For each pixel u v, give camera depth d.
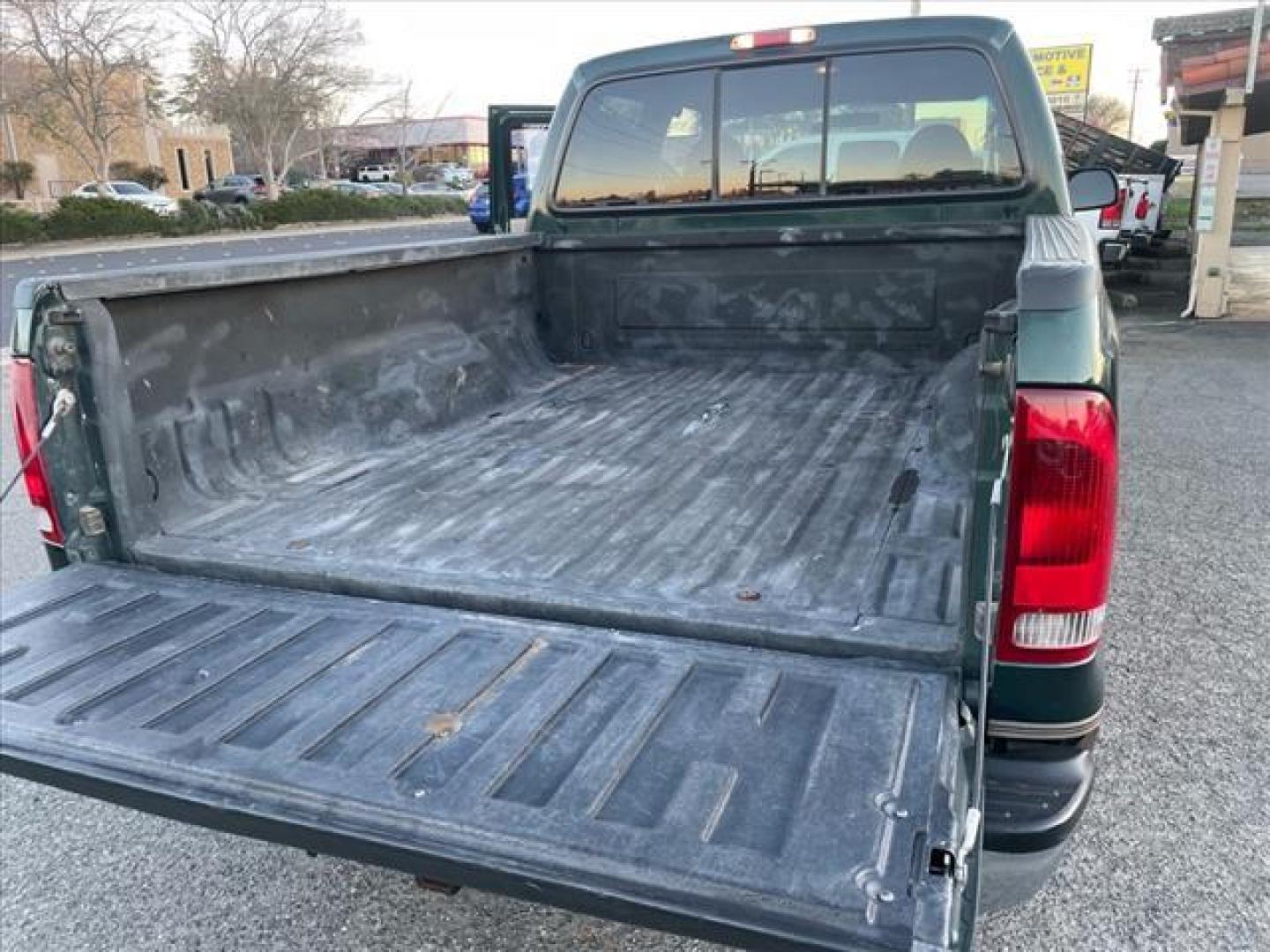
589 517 2.58
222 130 57.56
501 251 3.78
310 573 2.21
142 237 31.42
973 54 3.32
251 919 2.60
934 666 1.76
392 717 1.73
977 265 3.46
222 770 1.62
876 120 3.48
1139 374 8.64
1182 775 3.00
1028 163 3.34
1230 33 11.48
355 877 2.76
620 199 3.90
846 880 1.31
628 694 1.74
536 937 2.51
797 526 2.44
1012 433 1.61
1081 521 1.62
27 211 30.88
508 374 3.84
